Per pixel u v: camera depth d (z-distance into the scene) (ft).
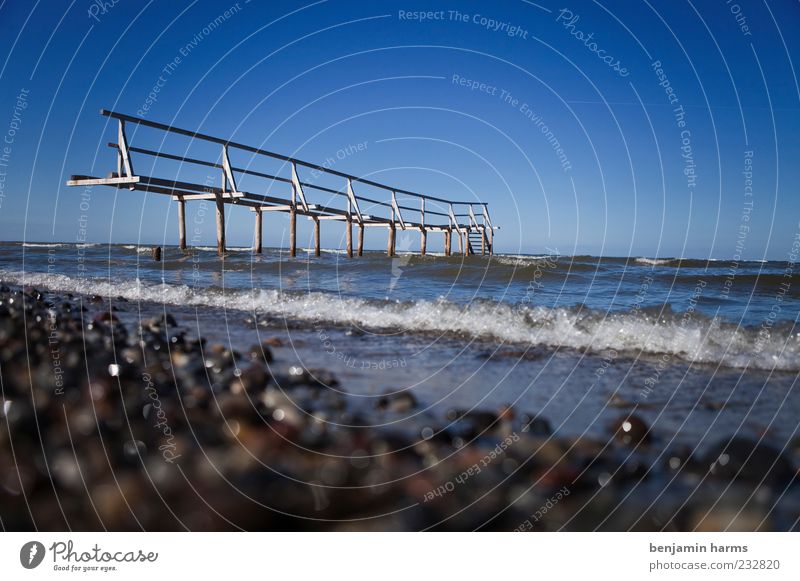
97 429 7.25
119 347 12.91
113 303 23.17
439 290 30.14
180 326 17.70
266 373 11.19
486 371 12.64
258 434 7.59
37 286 30.45
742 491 6.70
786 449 7.99
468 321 18.08
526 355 14.21
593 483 6.90
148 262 48.75
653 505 6.46
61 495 5.91
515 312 18.69
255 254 56.75
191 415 8.16
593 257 75.00
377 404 9.76
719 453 7.41
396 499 6.26
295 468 6.64
